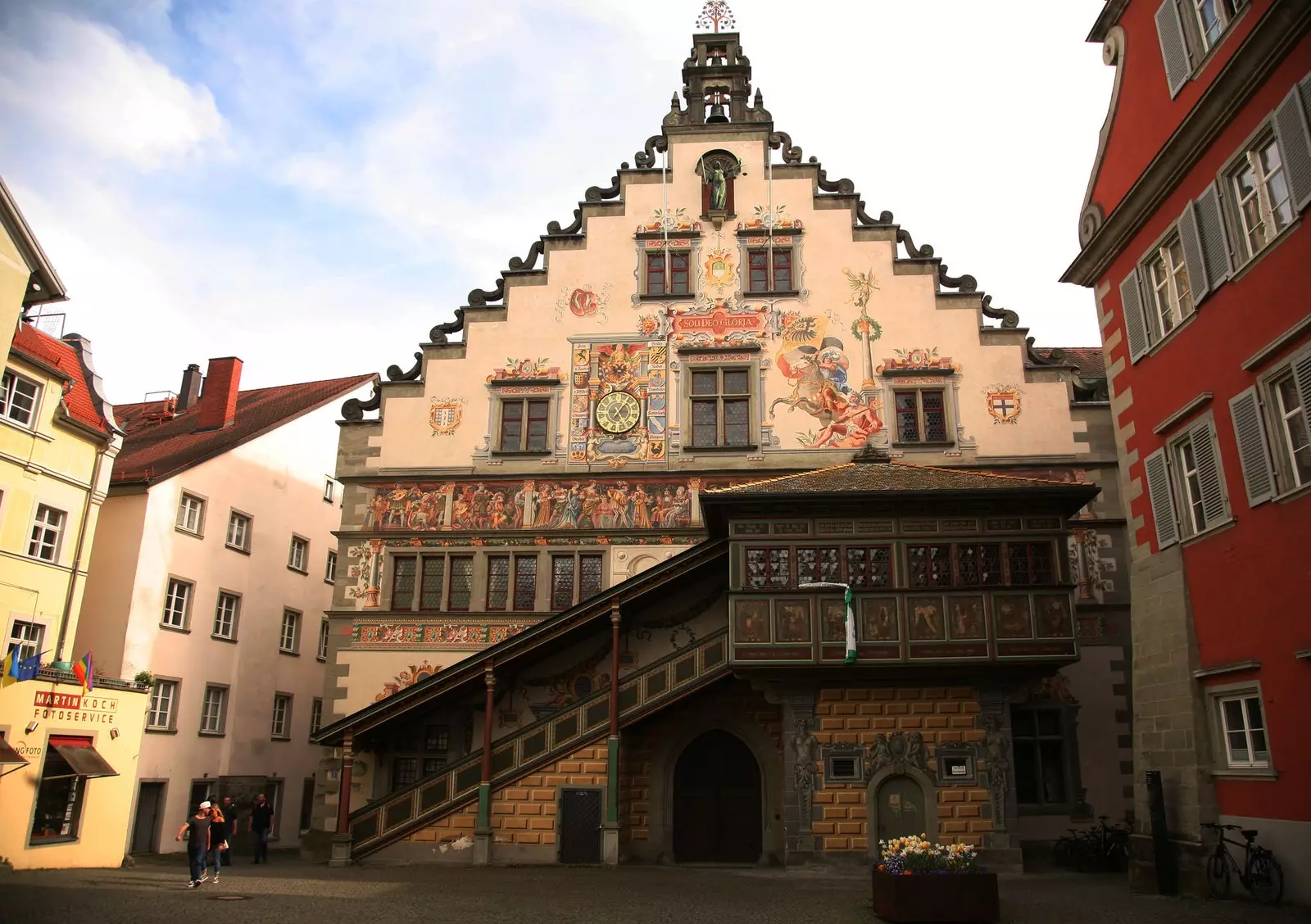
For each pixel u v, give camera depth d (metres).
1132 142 19.16
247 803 32.91
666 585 24.47
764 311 27.52
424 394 27.62
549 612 25.50
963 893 13.63
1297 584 14.49
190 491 31.41
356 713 23.12
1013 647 20.58
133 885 18.05
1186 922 13.48
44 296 22.61
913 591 21.09
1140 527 18.80
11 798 21.16
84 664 22.59
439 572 26.25
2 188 20.48
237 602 33.56
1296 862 14.16
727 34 30.12
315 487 38.53
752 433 26.56
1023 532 21.33
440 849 22.00
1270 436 15.18
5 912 13.83
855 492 21.22
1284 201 15.06
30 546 25.72
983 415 26.38
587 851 21.70
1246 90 15.58
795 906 15.43
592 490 26.41
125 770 24.52
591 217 28.66
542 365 27.61
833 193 28.30
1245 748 15.75
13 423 25.12
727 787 23.67
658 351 27.42
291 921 13.59
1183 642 17.02
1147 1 18.66
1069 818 23.41
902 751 21.09
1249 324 15.76
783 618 21.23
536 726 22.52
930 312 27.23
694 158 28.94
